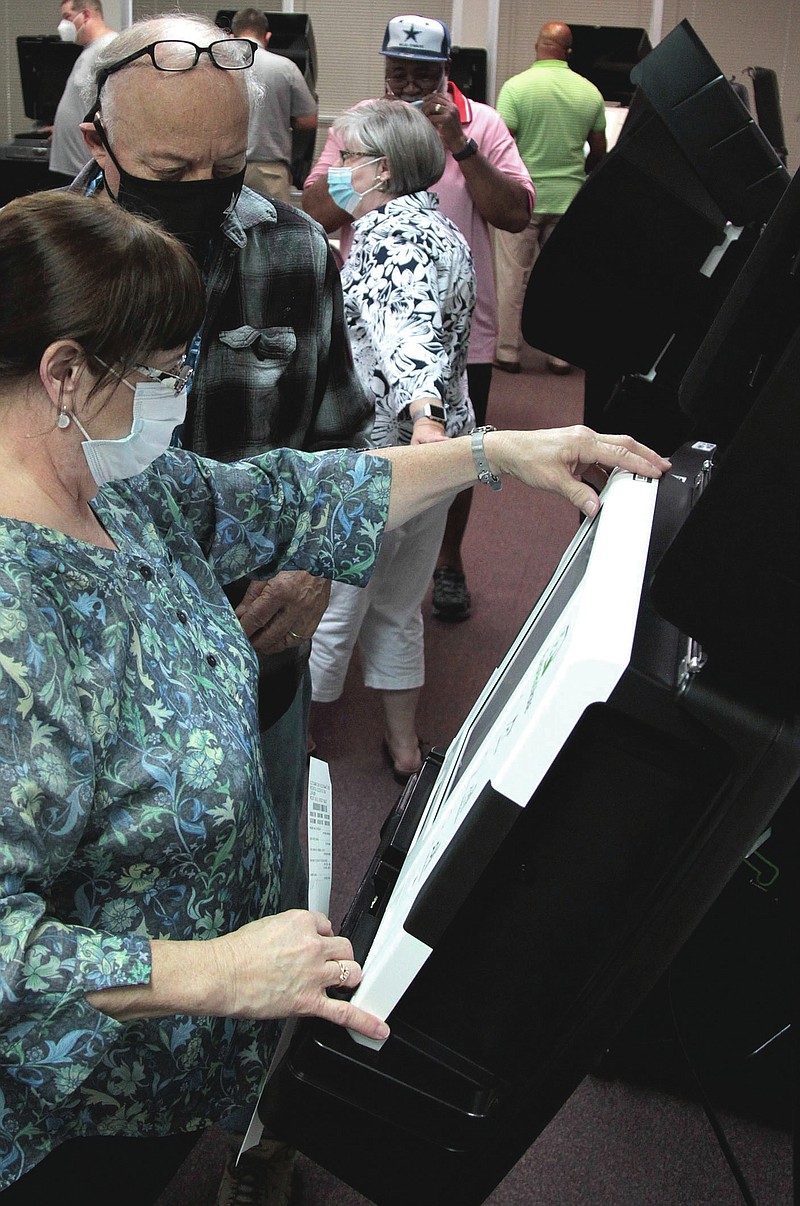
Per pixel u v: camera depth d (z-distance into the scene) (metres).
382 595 2.47
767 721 0.68
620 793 0.73
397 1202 0.93
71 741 0.82
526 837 0.76
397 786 2.57
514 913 0.79
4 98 6.96
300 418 1.65
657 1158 1.62
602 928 0.77
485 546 3.99
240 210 1.49
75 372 0.84
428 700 2.96
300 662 1.57
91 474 0.91
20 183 5.79
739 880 1.53
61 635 0.84
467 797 0.80
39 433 0.87
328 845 1.11
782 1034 1.59
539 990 0.81
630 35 6.30
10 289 0.81
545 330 1.90
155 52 1.26
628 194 1.73
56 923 0.80
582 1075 0.82
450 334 2.37
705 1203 1.55
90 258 0.82
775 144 3.42
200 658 1.01
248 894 1.02
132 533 1.02
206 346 1.53
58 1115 0.94
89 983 0.78
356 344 2.21
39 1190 1.01
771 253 1.08
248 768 0.99
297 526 1.19
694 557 0.68
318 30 7.22
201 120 1.28
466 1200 0.90
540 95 5.65
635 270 1.79
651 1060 1.69
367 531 1.19
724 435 1.25
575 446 1.12
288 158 5.02
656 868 0.75
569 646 0.70
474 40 7.13
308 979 0.86
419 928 0.78
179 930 0.95
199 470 1.15
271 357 1.56
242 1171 1.46
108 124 1.32
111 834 0.90
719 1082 1.67
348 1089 0.88
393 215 2.18
